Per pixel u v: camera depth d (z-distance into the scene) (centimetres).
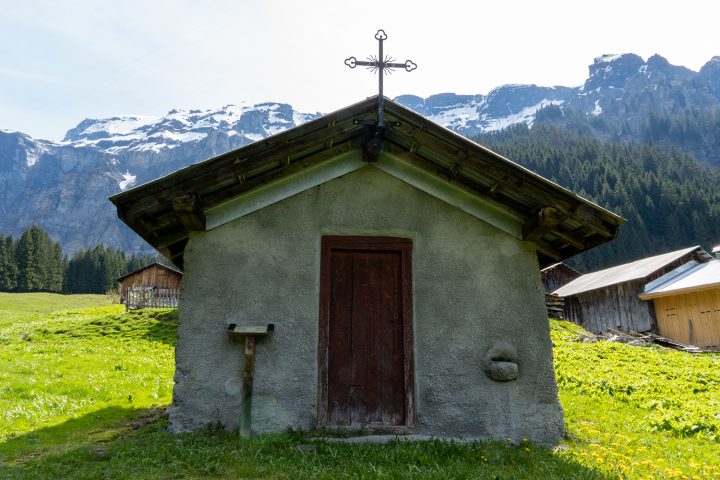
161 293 3938
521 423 760
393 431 742
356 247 805
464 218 829
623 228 8888
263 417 729
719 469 654
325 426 739
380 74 772
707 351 2450
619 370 1480
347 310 792
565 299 4294
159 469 575
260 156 746
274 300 770
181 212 734
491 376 769
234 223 794
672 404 1065
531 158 11375
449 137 754
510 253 822
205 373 738
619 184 9844
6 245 9606
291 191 809
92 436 765
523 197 790
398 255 818
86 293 10075
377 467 590
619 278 3706
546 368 783
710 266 3291
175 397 730
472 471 590
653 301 3381
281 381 744
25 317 3925
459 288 802
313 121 746
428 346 778
